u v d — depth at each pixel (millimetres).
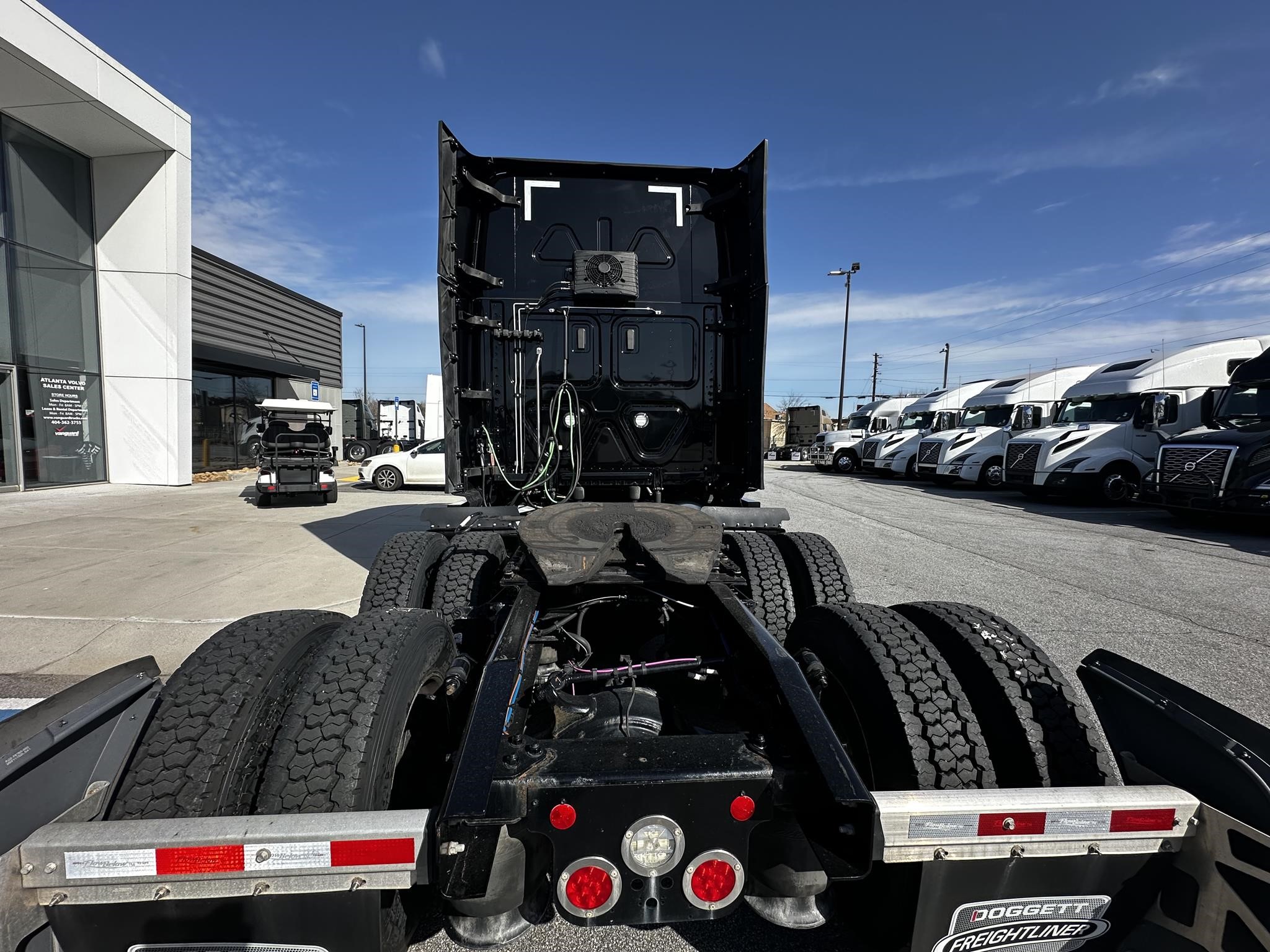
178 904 1244
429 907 1993
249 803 1515
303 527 9055
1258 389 9289
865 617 2004
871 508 12359
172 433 14227
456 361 3826
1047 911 1420
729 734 1522
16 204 12125
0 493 11984
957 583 6031
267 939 1274
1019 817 1303
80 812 1346
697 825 1346
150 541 7828
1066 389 15320
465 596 3012
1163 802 1333
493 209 4117
